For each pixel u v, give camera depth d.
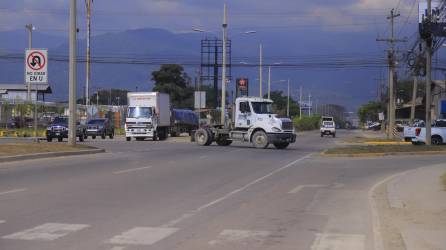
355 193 18.84
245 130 45.47
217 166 27.92
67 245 10.73
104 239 11.28
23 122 72.75
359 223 13.43
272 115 44.59
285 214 14.60
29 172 22.98
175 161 30.23
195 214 14.34
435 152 39.16
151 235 11.74
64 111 79.88
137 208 15.02
